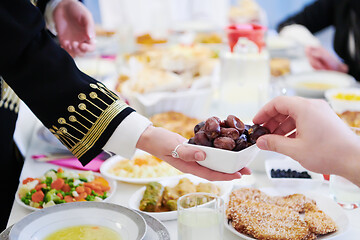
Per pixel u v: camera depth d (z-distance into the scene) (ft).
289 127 3.41
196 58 7.39
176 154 3.21
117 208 3.39
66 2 5.70
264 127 3.18
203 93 6.24
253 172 4.59
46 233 3.25
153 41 9.90
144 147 3.57
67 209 3.42
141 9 14.51
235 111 6.27
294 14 11.27
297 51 9.77
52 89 3.63
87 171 4.32
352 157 2.86
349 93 6.64
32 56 3.59
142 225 3.14
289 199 3.77
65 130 3.68
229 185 4.06
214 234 3.07
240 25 6.31
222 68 6.36
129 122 3.59
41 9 5.81
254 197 3.78
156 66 7.48
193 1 15.05
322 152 2.92
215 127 3.10
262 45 6.27
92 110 3.63
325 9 10.85
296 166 4.35
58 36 5.78
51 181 4.14
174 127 5.41
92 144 3.66
